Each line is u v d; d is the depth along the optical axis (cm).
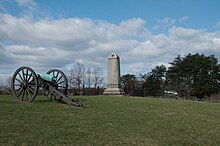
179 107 2078
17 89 1866
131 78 7294
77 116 1503
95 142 1106
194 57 7644
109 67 3519
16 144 1020
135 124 1426
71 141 1095
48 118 1412
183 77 7600
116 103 2102
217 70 7294
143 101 2300
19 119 1353
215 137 1337
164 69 8000
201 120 1656
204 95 7106
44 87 1891
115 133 1241
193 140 1254
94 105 1930
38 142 1055
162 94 7088
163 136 1262
